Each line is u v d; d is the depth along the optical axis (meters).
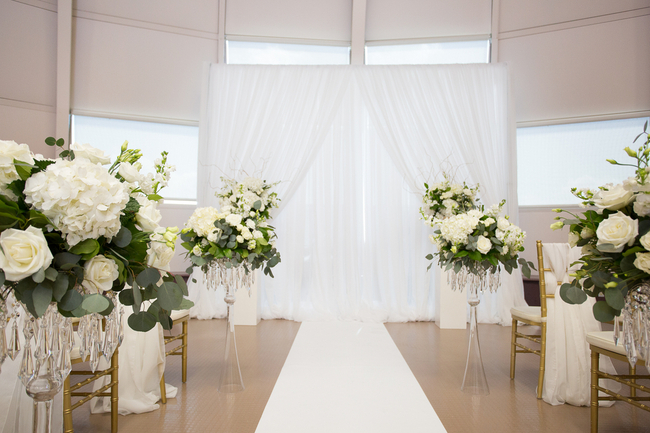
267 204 4.21
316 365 3.37
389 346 3.97
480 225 2.51
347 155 5.34
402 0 5.99
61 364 1.00
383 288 5.27
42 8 5.51
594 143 5.72
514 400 2.71
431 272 5.29
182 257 5.95
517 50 5.91
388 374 3.16
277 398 2.70
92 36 5.71
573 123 5.76
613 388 2.70
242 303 4.86
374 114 5.27
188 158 6.14
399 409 2.54
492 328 4.84
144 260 1.06
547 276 2.75
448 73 5.32
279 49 6.22
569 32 5.71
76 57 5.70
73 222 0.87
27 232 0.82
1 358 0.92
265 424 2.33
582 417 2.48
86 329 1.04
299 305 5.14
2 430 1.73
